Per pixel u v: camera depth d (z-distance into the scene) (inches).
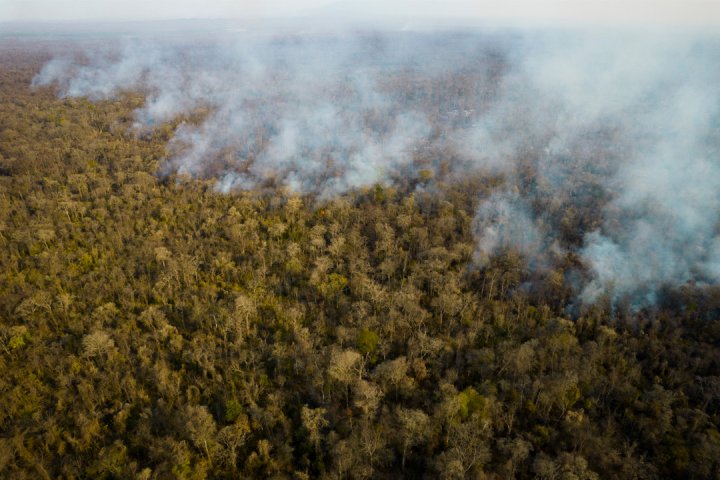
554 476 2571.4
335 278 4350.4
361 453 2755.9
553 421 3061.0
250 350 3535.9
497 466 2733.8
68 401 3184.1
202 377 3348.9
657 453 2795.3
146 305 4121.6
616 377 3267.7
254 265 4658.0
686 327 3875.5
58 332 3814.0
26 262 4628.4
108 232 5103.3
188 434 2849.4
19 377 3346.5
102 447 2881.4
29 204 5703.7
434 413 2972.4
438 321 3919.8
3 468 2691.9
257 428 2997.0
